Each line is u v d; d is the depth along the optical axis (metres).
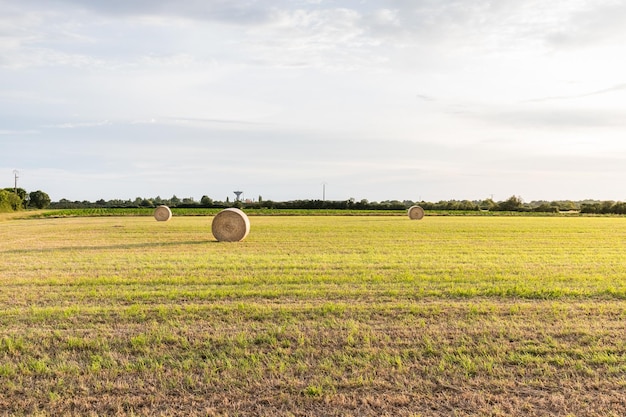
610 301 10.12
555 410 5.31
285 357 6.67
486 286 11.57
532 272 13.63
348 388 5.80
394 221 43.81
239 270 13.91
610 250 19.58
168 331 7.86
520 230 31.48
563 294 10.76
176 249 19.89
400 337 7.62
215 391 5.71
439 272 13.66
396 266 14.64
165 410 5.27
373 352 6.90
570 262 15.73
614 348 7.09
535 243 22.58
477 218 51.59
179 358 6.75
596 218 53.16
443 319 8.65
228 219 24.20
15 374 6.18
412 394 5.63
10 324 8.34
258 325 8.25
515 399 5.54
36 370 6.27
